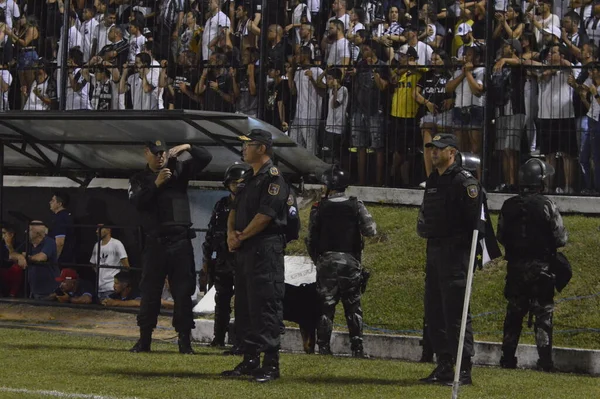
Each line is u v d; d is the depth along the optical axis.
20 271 46.31
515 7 43.78
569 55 42.53
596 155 42.28
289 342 35.56
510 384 26.89
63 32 50.78
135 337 37.16
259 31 48.06
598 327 33.97
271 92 47.28
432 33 44.97
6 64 53.03
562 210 42.50
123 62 50.22
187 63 48.53
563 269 31.59
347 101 45.88
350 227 33.38
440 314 26.70
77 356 30.53
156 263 32.59
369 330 36.38
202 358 30.81
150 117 37.59
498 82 43.47
